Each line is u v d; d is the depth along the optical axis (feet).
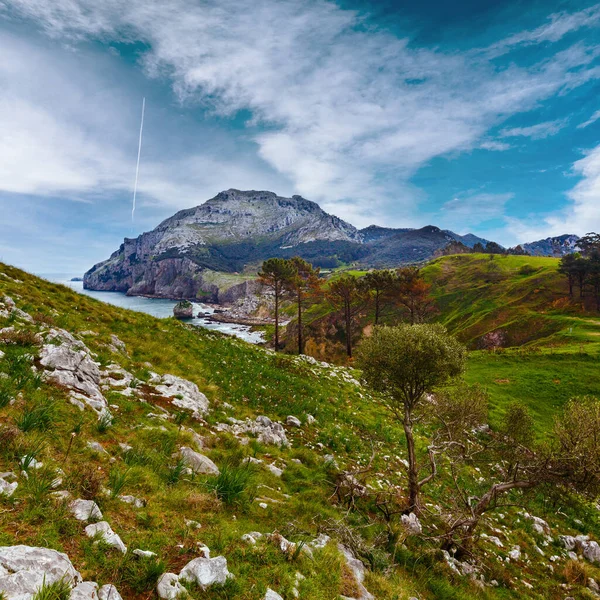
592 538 56.80
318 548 25.40
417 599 27.43
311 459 46.55
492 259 531.91
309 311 430.20
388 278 224.53
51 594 12.11
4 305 47.03
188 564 17.16
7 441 20.85
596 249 374.02
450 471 64.85
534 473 41.24
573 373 149.69
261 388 70.90
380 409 88.28
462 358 47.67
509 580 40.34
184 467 28.81
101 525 17.20
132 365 50.90
